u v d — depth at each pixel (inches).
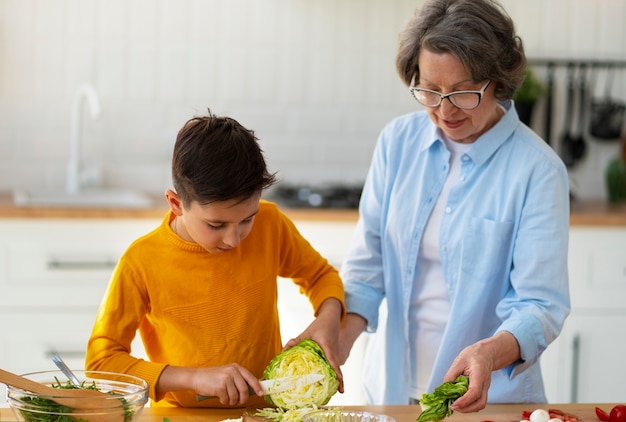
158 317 78.8
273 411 71.9
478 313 87.7
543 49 177.6
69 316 141.1
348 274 95.0
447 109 82.0
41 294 140.3
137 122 169.8
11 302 139.6
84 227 140.4
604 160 180.7
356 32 173.6
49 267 140.1
